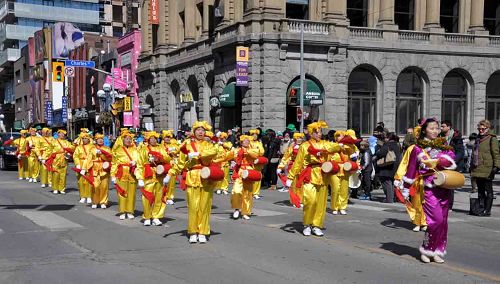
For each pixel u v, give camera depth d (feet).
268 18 95.35
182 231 33.63
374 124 106.11
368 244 29.63
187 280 21.97
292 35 94.84
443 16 113.09
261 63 95.40
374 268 24.07
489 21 116.78
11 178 77.51
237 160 39.37
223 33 105.50
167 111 134.10
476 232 33.88
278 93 95.35
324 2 101.19
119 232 33.14
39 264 24.64
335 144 31.58
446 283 21.63
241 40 96.89
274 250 27.89
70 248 28.25
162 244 29.40
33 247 28.48
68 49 218.79
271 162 62.80
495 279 22.21
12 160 93.97
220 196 54.95
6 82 312.50
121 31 299.58
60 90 219.82
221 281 21.84
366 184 51.47
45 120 220.84
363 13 107.65
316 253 27.20
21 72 264.11
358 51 102.83
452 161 24.36
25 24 269.44
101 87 169.37
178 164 30.04
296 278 22.30
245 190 38.91
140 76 144.15
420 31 107.04
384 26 105.19
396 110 107.65
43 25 272.92
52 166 57.26
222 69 106.22
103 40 202.18
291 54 96.43
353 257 26.30
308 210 31.65
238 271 23.44
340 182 41.24
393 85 105.29
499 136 114.32
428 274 23.02
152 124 130.11
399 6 109.91
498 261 25.68
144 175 35.35
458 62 109.19
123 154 38.47
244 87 98.07
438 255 25.11
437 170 24.40
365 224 36.73
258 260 25.57
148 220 35.88
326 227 35.45
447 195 24.91
